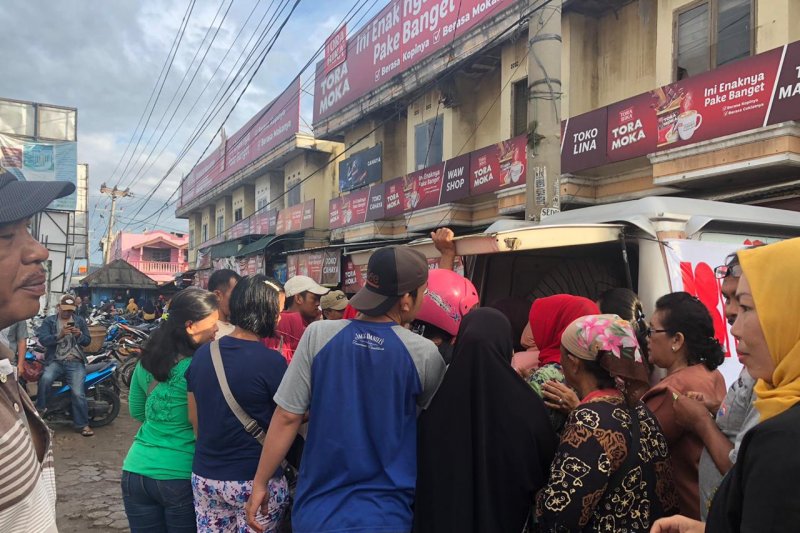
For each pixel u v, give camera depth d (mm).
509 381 1905
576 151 9883
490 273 4027
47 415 6828
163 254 44188
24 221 1239
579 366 1907
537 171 5617
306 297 4402
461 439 1878
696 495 1984
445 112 14352
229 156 28328
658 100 8562
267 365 2387
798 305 1256
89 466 5578
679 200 3369
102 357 7754
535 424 1869
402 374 1912
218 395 2342
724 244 3178
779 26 7711
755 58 7324
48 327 6609
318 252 16547
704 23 8812
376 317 2037
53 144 17688
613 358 1812
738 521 1148
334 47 18500
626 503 1704
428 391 1996
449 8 13336
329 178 21344
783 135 7035
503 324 1986
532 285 4188
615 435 1712
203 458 2402
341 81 18047
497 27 11922
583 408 1776
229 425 2344
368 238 16438
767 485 1030
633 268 3422
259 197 25750
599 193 10445
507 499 1819
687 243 3004
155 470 2568
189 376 2492
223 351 2422
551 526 1709
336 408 1892
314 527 1806
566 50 10820
